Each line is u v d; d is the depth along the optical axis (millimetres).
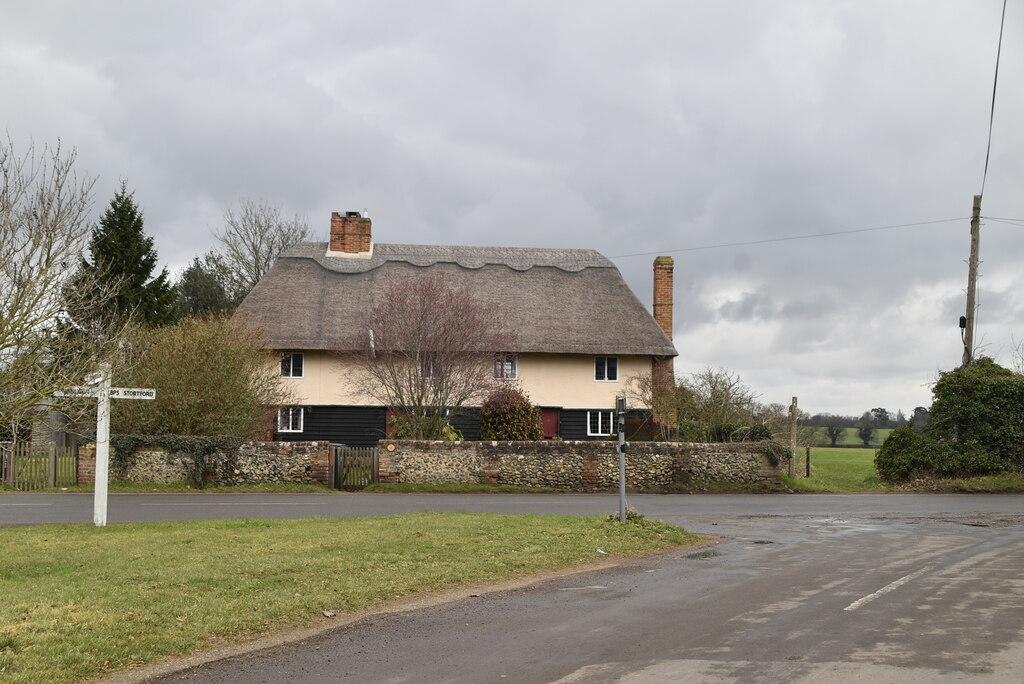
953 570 12961
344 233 44500
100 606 9133
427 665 7699
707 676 7211
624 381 42094
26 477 26766
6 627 8180
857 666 7473
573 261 46156
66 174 12648
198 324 29984
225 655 8070
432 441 29406
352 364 37219
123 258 40812
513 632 8953
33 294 12016
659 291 45438
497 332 35000
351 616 9750
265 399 32094
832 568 13219
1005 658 7730
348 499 24016
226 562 11883
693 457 30000
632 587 11586
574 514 19609
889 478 33625
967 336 33625
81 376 12711
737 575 12578
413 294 33656
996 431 31734
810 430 39969
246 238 58250
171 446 27578
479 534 15203
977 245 33844
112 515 18859
